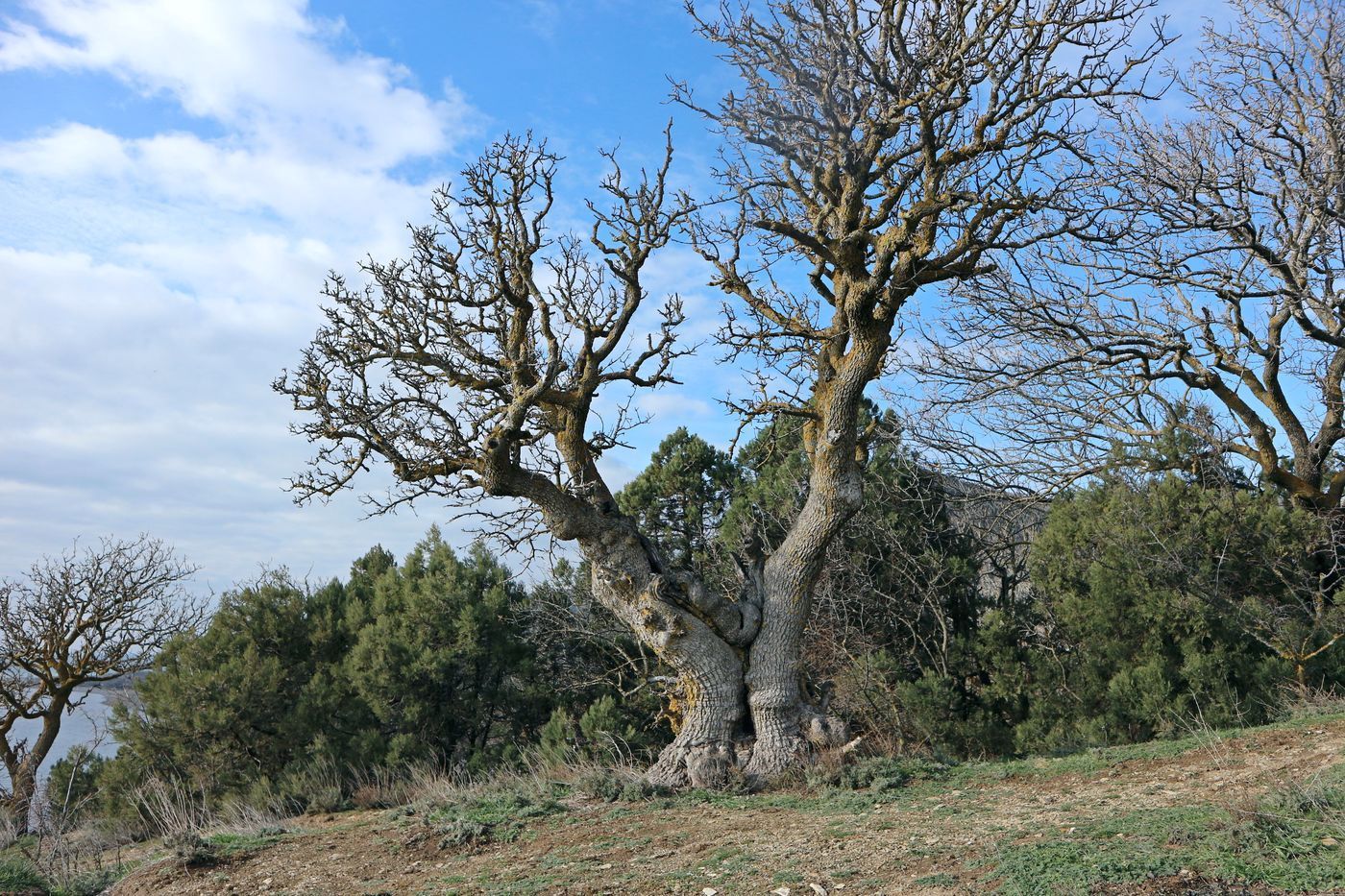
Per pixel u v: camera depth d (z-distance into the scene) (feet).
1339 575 49.88
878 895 19.84
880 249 37.91
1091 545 51.60
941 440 58.23
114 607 80.84
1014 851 20.92
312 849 32.81
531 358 41.55
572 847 28.91
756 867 23.47
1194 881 17.19
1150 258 48.70
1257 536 47.91
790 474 62.90
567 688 66.33
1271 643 45.57
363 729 63.41
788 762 37.01
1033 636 56.29
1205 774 27.91
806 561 39.45
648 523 71.31
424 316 41.50
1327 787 21.93
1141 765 30.48
